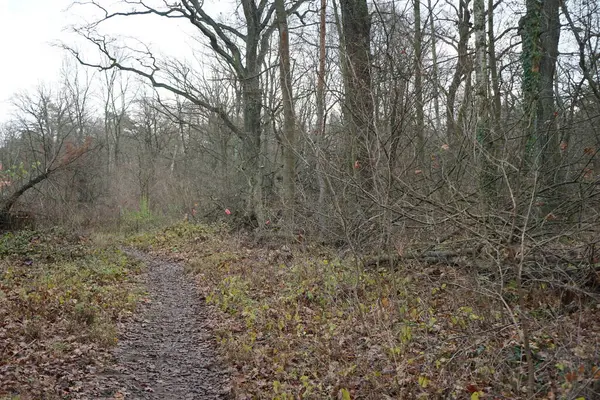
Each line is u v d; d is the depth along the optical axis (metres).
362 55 11.16
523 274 7.41
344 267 10.38
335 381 6.11
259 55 23.45
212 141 27.72
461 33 13.99
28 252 15.12
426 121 8.16
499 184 8.27
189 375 7.22
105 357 7.52
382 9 12.48
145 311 10.59
